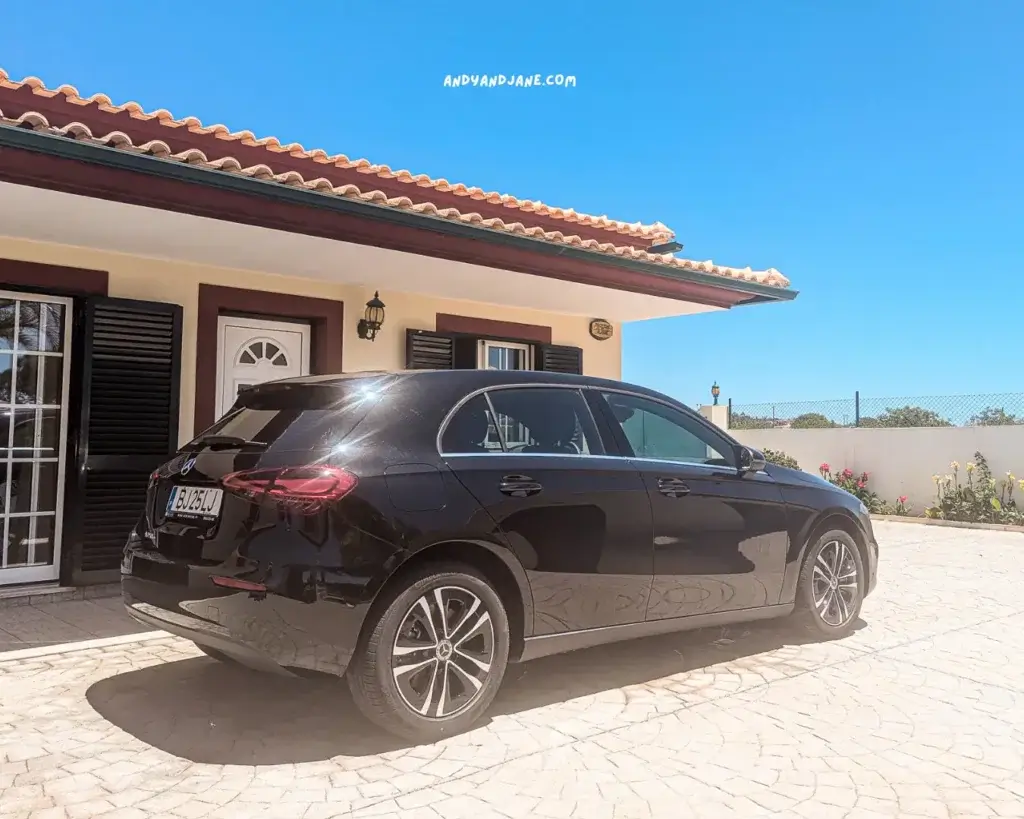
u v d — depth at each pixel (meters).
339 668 3.41
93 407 6.63
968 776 3.35
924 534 11.83
